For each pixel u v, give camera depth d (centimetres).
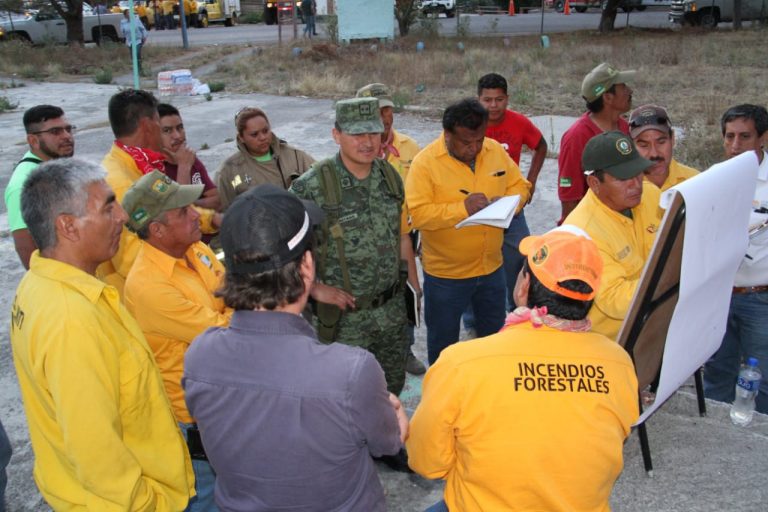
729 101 1348
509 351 182
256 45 2619
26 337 204
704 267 250
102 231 216
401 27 2622
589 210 303
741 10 2695
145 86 1864
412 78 1758
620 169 288
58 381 195
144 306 269
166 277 273
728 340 409
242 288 175
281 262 173
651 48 2094
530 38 2530
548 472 177
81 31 2644
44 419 218
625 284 286
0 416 425
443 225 401
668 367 267
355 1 2398
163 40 2912
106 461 198
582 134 461
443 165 410
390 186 330
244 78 1892
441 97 1538
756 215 370
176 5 3481
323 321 322
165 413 236
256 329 175
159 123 396
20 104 1614
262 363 171
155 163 398
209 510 274
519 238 514
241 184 477
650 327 272
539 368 180
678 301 246
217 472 184
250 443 171
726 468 307
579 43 2320
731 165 251
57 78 2036
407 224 390
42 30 2622
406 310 356
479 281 434
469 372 181
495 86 538
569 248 185
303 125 1298
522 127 563
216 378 175
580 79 1670
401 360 358
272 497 175
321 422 167
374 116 310
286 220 175
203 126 1323
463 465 191
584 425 177
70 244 212
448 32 2867
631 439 328
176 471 236
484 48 2228
